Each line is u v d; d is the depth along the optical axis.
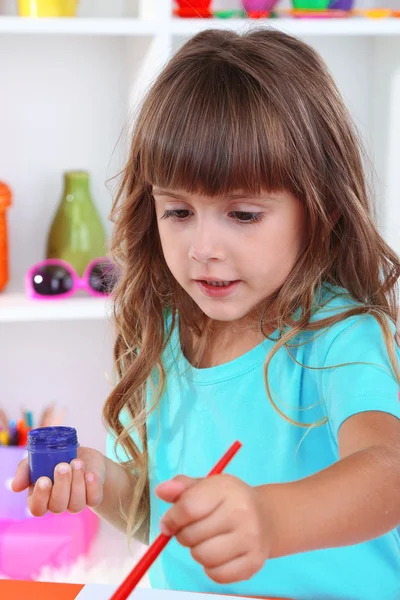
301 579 1.06
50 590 0.87
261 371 1.13
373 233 1.13
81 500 0.96
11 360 2.30
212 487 0.66
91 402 2.35
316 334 1.04
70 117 2.21
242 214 0.97
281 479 1.10
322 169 1.04
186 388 1.20
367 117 2.29
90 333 2.33
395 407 0.89
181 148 0.95
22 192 2.22
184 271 1.01
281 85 1.00
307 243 1.04
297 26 1.88
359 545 1.06
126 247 1.25
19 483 0.98
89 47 2.18
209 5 1.94
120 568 1.98
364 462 0.79
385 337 1.00
